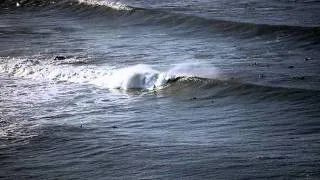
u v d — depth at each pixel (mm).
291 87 66875
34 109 66125
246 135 56031
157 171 49094
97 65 79812
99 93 71188
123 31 99500
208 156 51281
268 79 70562
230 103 65812
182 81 72000
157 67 77562
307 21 95938
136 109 65500
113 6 111688
